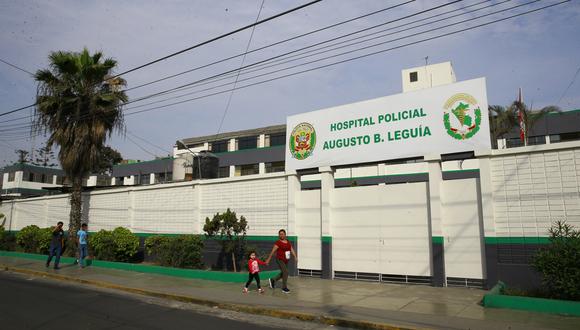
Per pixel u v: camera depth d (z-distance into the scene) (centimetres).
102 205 2291
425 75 4644
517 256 1084
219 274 1362
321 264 1435
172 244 1598
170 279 1400
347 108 1432
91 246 1920
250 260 1159
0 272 1661
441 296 1057
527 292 961
